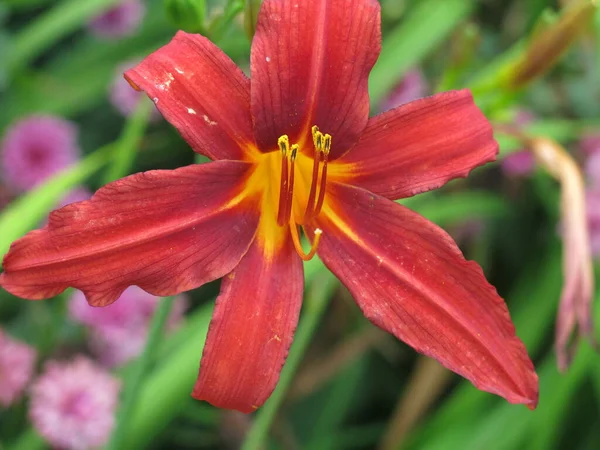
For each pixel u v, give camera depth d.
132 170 0.53
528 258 0.54
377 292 0.30
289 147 0.30
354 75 0.30
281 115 0.29
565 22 0.38
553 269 0.49
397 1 0.56
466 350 0.29
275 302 0.29
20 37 0.51
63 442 0.38
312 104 0.30
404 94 0.49
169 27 0.54
